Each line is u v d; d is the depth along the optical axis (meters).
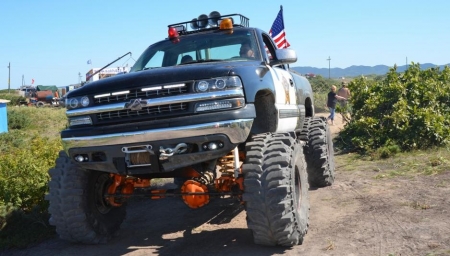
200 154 4.40
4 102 27.39
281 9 12.36
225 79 4.38
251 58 5.71
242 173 4.45
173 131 4.34
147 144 4.45
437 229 4.85
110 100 4.63
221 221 6.02
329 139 7.85
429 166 8.07
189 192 4.77
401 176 7.66
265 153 4.50
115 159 4.64
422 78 12.40
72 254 5.10
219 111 4.36
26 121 29.84
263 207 4.32
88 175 5.19
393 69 12.22
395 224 5.16
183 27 6.53
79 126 4.79
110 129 4.54
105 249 5.21
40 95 63.56
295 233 4.50
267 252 4.61
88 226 5.20
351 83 12.61
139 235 5.69
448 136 10.08
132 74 4.76
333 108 18.19
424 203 5.89
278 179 4.32
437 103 11.25
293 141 4.81
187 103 4.40
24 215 6.09
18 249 5.45
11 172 6.62
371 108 11.21
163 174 5.09
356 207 6.07
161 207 7.13
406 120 10.24
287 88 6.00
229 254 4.65
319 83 49.38
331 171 7.62
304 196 4.99
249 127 4.45
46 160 7.41
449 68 12.59
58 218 5.11
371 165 9.02
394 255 4.26
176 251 4.93
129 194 5.26
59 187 5.09
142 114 4.51
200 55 5.94
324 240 4.86
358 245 4.62
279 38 12.36
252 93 4.54
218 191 4.88
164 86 4.43
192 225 5.95
